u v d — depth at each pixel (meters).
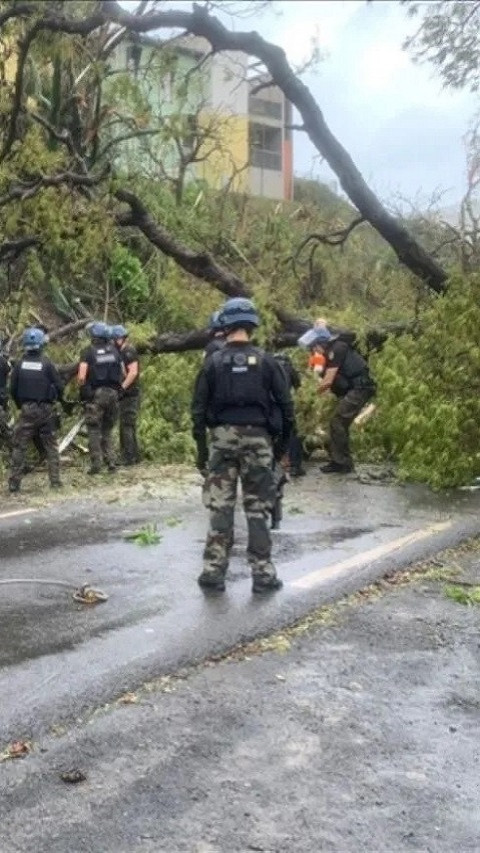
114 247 15.43
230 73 16.66
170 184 18.47
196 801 3.71
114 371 12.52
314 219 21.09
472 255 15.68
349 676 5.11
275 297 14.61
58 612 6.16
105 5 12.91
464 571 7.49
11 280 16.81
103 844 3.39
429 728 4.46
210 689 4.89
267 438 6.65
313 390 13.02
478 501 10.52
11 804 3.66
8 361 13.13
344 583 6.83
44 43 13.52
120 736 4.28
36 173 13.66
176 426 14.27
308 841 3.43
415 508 10.02
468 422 11.77
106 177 14.00
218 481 6.70
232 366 6.59
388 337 13.67
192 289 16.62
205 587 6.71
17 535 8.63
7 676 4.95
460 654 5.50
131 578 7.04
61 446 13.61
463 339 12.43
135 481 11.95
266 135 36.53
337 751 4.18
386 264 20.86
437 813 3.66
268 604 6.29
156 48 14.19
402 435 12.33
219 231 17.47
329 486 11.50
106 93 14.71
